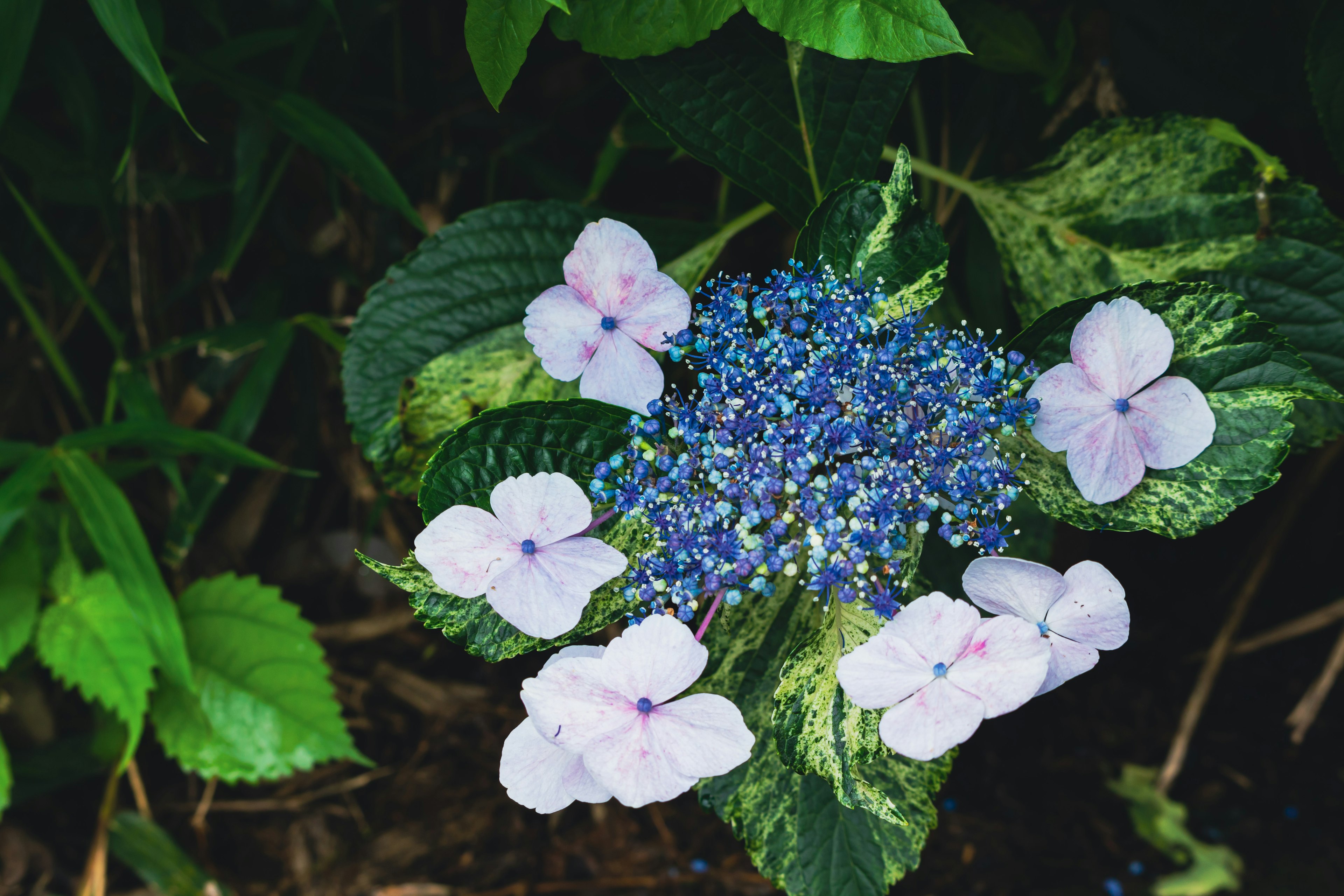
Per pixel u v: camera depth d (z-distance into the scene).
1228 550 0.89
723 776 0.40
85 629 0.58
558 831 0.77
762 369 0.37
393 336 0.46
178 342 0.63
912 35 0.38
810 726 0.36
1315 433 0.44
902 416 0.36
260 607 0.61
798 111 0.43
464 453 0.37
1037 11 0.53
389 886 0.74
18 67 0.48
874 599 0.36
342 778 0.80
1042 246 0.47
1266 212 0.44
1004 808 0.78
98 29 0.59
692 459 0.37
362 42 0.63
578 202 0.70
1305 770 0.79
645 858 0.75
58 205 0.70
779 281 0.38
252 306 0.72
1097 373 0.37
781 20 0.39
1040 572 0.36
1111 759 0.81
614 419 0.38
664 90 0.43
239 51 0.56
